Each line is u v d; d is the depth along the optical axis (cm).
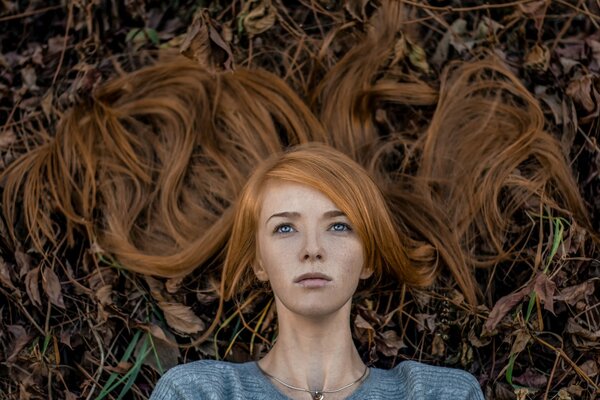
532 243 178
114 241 180
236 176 185
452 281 178
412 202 181
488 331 171
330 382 145
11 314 177
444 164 185
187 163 186
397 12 189
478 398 147
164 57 195
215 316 179
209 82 192
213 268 181
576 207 178
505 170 181
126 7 194
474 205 181
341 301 139
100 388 175
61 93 190
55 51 193
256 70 191
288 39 194
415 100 190
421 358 177
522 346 171
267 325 177
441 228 179
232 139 189
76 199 184
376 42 189
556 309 173
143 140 190
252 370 148
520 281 178
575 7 189
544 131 184
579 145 182
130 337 176
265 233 141
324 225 140
